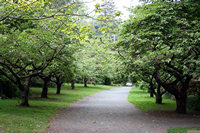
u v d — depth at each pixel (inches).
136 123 363.3
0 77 656.4
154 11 390.0
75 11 348.8
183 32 352.8
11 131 264.1
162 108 581.9
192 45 338.6
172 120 390.3
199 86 550.3
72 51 498.6
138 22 416.5
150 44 401.1
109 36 458.9
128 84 2711.6
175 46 355.6
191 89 558.9
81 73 1066.1
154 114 470.6
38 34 390.9
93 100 826.2
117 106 629.3
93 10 209.3
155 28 387.5
